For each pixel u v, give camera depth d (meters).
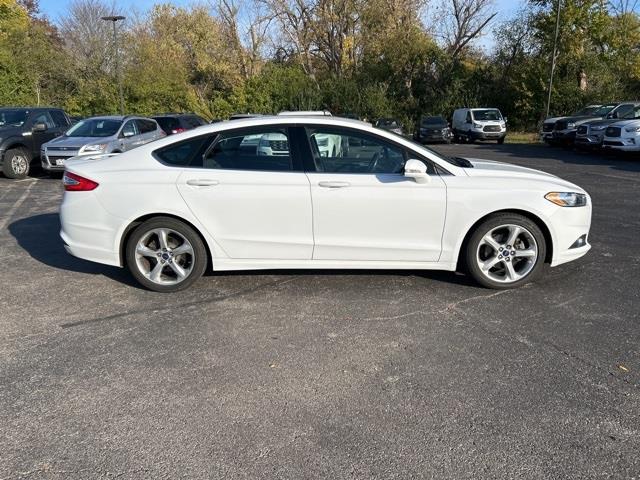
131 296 4.84
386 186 4.64
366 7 37.91
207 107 37.12
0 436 2.84
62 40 45.72
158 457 2.66
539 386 3.28
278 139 4.74
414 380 3.37
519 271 4.91
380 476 2.52
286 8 38.97
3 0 33.78
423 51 37.59
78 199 4.80
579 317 4.30
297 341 3.92
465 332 4.04
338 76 39.59
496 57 37.59
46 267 5.74
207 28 43.53
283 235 4.73
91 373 3.48
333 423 2.93
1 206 9.45
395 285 5.04
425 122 30.14
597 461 2.61
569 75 32.38
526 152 21.55
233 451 2.70
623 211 8.57
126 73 35.28
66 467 2.59
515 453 2.67
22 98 31.67
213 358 3.67
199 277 4.89
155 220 4.75
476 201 4.68
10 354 3.75
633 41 30.36
